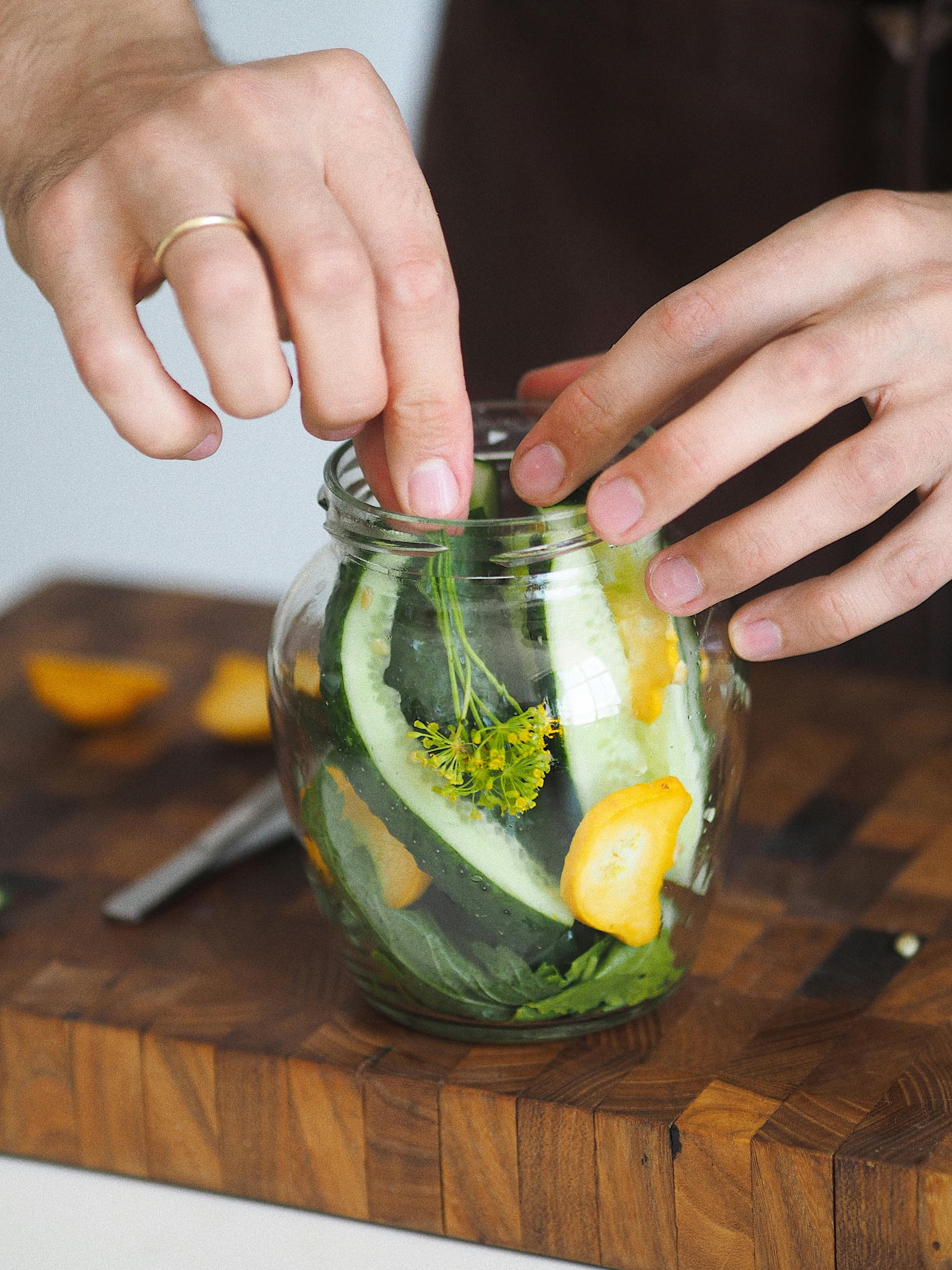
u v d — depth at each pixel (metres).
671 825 0.59
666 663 0.59
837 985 0.65
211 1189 0.64
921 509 0.59
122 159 0.54
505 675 0.58
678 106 0.90
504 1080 0.61
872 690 0.83
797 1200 0.58
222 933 0.70
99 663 0.86
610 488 0.57
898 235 0.58
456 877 0.58
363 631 0.59
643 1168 0.59
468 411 0.57
